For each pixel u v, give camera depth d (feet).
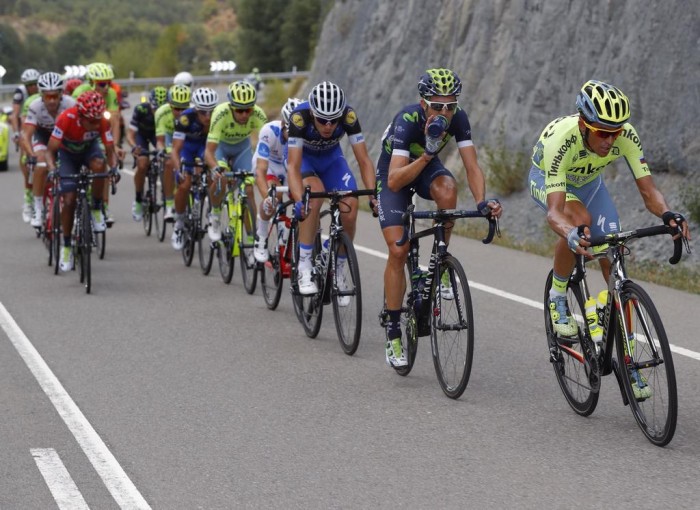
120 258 111.24
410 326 61.98
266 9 608.60
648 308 48.42
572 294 56.90
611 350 51.52
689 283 90.84
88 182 92.84
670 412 47.70
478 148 149.89
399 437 51.72
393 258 61.57
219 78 469.57
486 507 42.34
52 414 55.93
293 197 69.82
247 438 51.78
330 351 70.59
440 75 56.18
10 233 128.26
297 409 56.80
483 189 58.85
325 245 72.33
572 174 55.52
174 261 109.40
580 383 54.95
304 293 71.56
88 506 42.93
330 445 50.57
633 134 53.47
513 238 119.34
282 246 80.18
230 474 46.62
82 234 92.58
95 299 88.53
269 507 42.68
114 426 53.78
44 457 48.91
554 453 48.85
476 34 161.58
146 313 83.05
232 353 70.03
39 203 113.39
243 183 90.33
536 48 141.59
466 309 56.13
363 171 71.31
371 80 200.54
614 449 49.24
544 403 57.41
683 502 42.42
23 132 106.11
